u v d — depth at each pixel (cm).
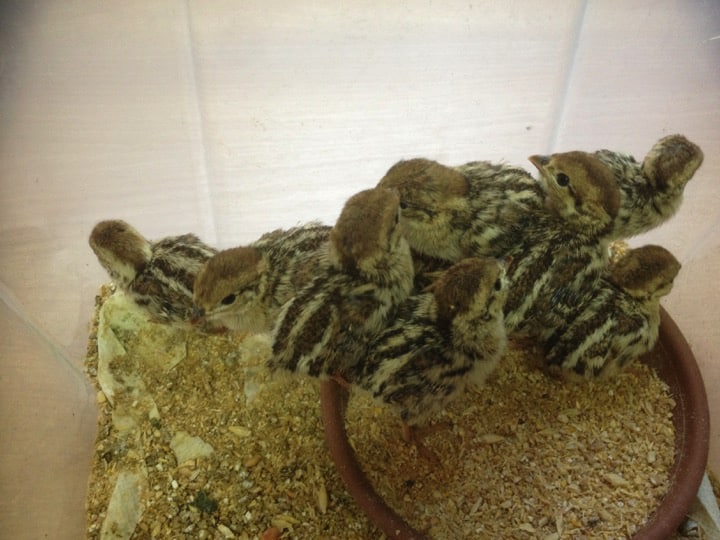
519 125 31
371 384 19
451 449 22
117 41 32
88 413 24
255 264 21
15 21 31
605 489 21
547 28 33
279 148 31
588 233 22
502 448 22
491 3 33
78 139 30
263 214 29
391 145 31
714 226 27
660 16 32
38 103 30
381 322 20
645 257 21
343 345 19
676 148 23
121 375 25
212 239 28
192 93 31
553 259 21
